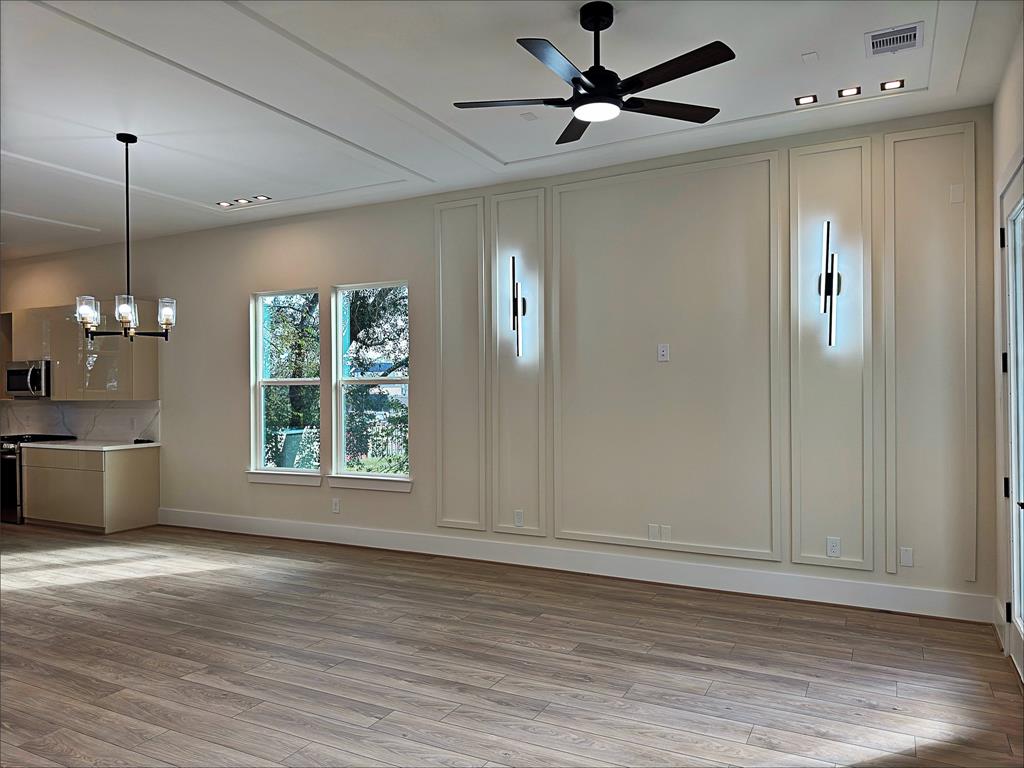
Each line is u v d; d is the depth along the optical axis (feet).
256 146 14.92
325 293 20.39
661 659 11.54
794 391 14.66
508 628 13.08
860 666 11.18
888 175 13.87
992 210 13.12
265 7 9.55
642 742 8.87
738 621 13.38
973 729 9.14
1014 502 11.37
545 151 15.58
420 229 18.99
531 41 8.38
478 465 18.20
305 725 9.37
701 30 10.37
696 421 15.67
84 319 15.81
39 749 8.75
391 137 14.53
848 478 14.24
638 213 16.28
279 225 21.15
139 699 10.17
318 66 11.25
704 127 14.19
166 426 23.17
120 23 9.83
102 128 13.82
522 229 17.61
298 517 20.85
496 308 17.90
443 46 10.77
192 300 22.62
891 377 13.84
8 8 9.37
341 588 15.78
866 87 12.35
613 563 16.52
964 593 13.34
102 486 21.70
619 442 16.48
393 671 11.14
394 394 19.69
